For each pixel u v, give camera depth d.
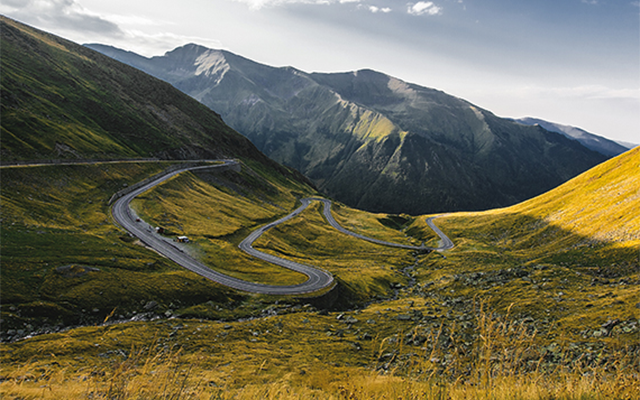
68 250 75.38
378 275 128.00
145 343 51.06
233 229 146.75
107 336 52.00
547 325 52.59
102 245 84.31
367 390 10.30
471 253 161.12
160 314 67.19
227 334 59.44
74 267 68.56
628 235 114.81
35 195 100.56
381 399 9.46
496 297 74.12
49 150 138.50
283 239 161.88
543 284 75.81
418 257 175.75
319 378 23.56
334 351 53.50
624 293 61.38
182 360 41.38
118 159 166.00
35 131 145.38
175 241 109.19
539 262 120.19
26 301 56.88
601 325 47.72
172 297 74.06
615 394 8.30
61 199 107.38
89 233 90.31
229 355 48.03
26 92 178.88
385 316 74.50
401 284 125.06
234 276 95.19
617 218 138.25
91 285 66.25
